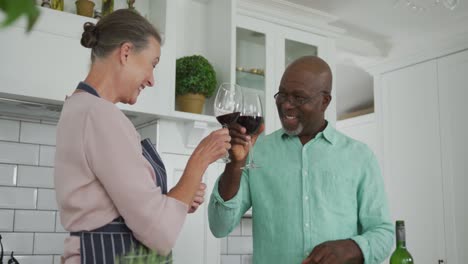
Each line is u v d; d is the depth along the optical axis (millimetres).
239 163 1342
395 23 3748
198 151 1120
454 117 3854
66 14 2211
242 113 1272
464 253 3693
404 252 1512
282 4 3236
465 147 3756
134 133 1054
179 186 1073
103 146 985
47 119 2449
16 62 2059
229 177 1380
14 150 2348
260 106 1309
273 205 1539
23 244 2312
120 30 1099
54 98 2137
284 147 1603
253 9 3152
